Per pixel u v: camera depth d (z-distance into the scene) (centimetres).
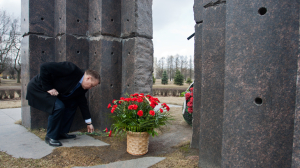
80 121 317
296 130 103
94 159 199
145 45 303
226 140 141
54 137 235
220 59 166
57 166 180
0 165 176
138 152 212
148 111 221
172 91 1262
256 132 128
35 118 295
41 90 237
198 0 227
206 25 176
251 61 129
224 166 143
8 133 280
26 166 177
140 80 298
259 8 127
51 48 312
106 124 299
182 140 276
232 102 138
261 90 126
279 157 122
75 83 237
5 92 866
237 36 135
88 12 314
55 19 312
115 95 309
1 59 2272
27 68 296
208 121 175
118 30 311
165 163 188
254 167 129
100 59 292
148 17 308
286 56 119
